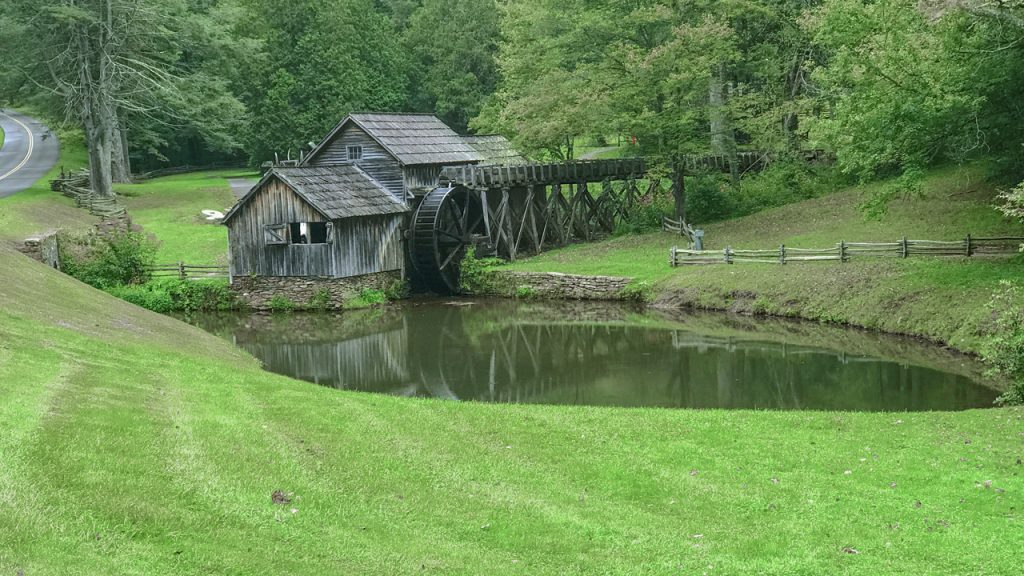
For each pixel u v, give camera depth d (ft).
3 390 38.99
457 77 232.73
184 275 116.47
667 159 125.49
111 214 146.61
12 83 161.79
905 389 63.62
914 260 90.68
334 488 34.68
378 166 121.60
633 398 63.82
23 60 155.33
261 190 110.63
